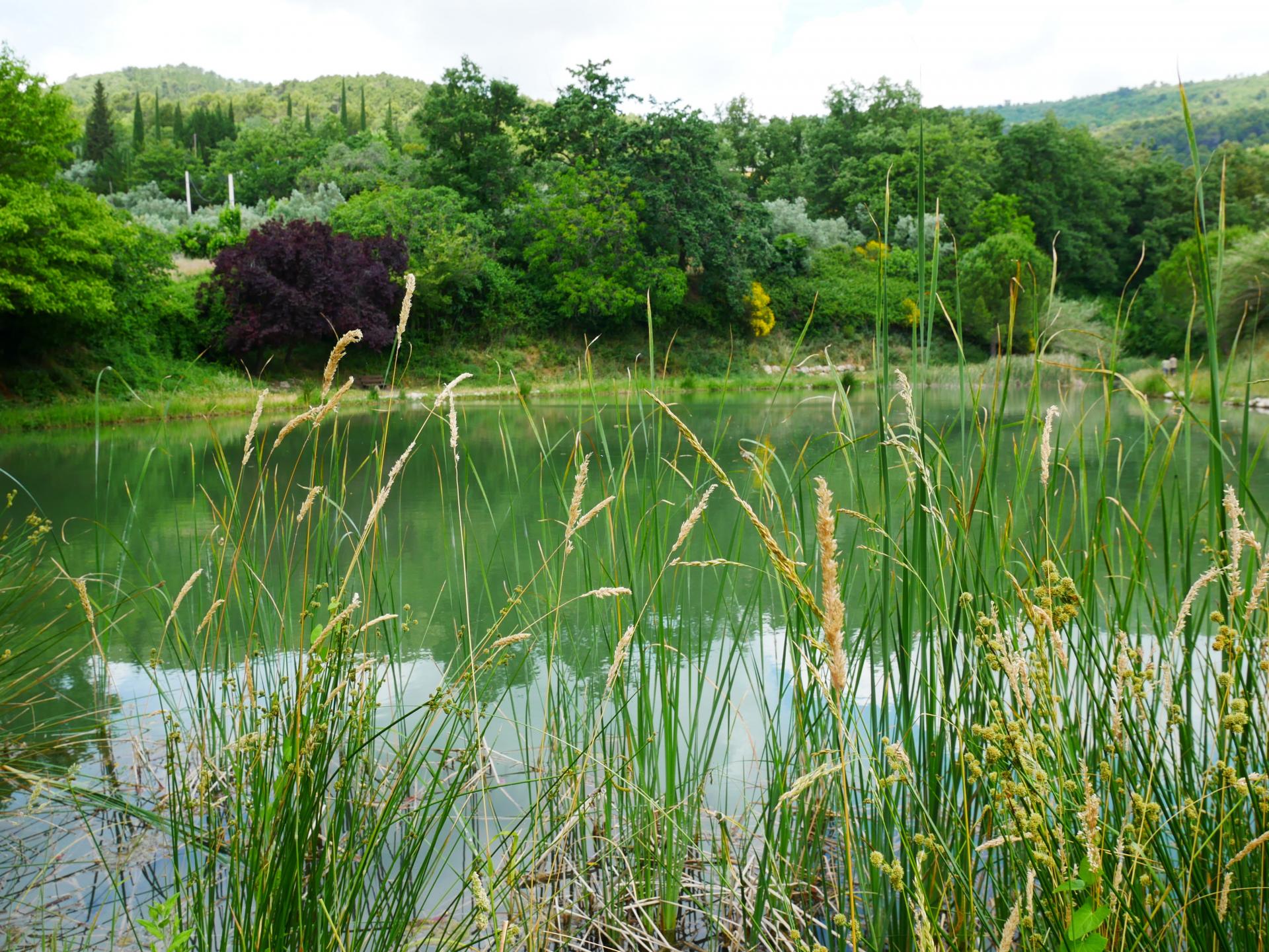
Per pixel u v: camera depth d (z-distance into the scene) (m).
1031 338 1.51
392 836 1.83
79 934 1.52
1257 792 0.97
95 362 15.37
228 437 11.61
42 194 13.48
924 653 1.49
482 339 24.31
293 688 1.70
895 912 1.37
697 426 12.35
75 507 6.28
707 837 1.88
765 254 29.25
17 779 2.10
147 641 3.15
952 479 1.50
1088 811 0.91
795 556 1.54
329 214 27.94
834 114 48.16
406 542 4.92
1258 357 12.53
